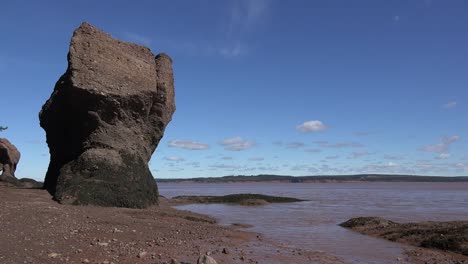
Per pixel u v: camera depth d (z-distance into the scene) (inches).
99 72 1066.1
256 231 858.8
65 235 571.5
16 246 480.1
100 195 1003.9
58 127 1221.1
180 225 802.8
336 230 898.7
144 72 1178.6
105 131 1099.9
